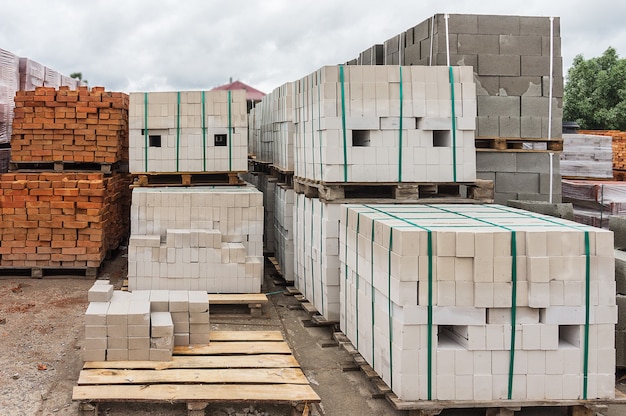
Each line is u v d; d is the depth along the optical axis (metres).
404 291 3.71
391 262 3.87
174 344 4.80
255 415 3.97
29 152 8.16
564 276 3.73
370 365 4.41
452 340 3.93
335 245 5.41
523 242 3.73
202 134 7.57
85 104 8.16
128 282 6.54
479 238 3.69
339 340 4.99
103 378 4.10
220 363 4.44
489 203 5.56
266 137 9.44
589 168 8.89
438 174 5.52
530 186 6.91
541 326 3.75
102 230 7.61
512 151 6.84
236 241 6.67
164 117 7.52
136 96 7.49
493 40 6.79
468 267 3.72
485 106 6.79
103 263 8.48
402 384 3.75
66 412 3.94
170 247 6.29
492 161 6.85
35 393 4.21
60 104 8.15
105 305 4.60
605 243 3.73
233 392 3.93
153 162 7.52
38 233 7.44
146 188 7.31
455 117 5.51
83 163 8.66
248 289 6.42
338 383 4.54
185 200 6.59
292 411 3.92
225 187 7.60
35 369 4.64
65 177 7.77
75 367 4.71
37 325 5.71
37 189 7.34
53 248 7.48
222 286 6.38
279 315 6.31
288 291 7.04
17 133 8.11
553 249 3.72
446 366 3.76
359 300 4.66
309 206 6.13
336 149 5.36
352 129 5.37
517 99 6.85
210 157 7.60
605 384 3.80
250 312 6.27
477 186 5.57
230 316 6.20
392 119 5.43
